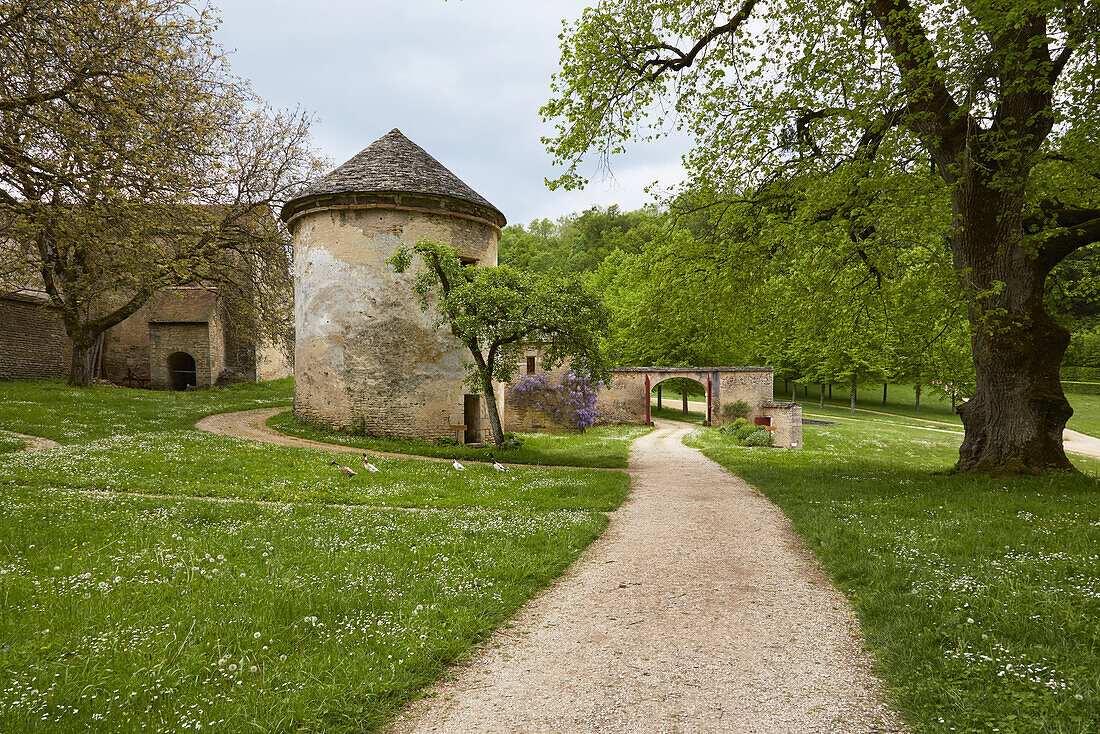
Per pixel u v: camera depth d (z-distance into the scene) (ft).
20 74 43.21
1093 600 15.40
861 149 39.19
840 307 50.57
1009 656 13.25
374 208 65.98
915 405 173.47
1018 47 32.71
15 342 96.73
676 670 14.43
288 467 43.42
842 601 18.84
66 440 47.85
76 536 23.81
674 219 46.52
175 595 17.89
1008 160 35.01
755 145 41.73
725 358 141.59
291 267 85.25
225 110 76.95
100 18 50.16
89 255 55.31
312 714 11.96
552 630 17.11
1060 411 37.11
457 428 68.08
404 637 15.62
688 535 28.09
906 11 35.78
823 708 12.44
